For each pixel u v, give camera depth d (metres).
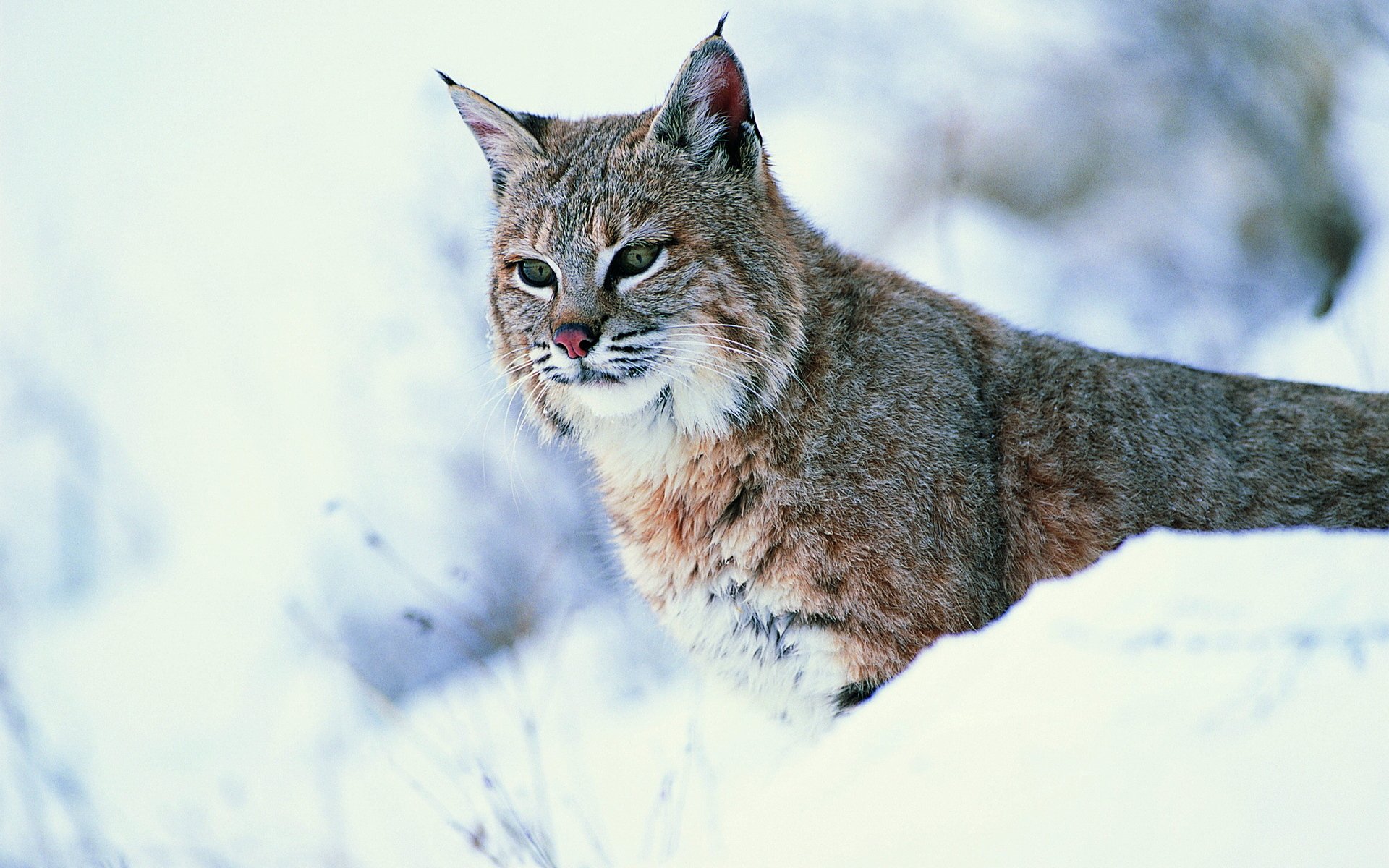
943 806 4.71
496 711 13.54
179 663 18.16
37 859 11.36
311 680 16.69
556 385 9.77
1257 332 19.16
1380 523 9.30
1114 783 4.44
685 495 9.27
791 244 9.57
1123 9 22.84
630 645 14.27
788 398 9.06
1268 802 4.11
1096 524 9.17
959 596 8.72
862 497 8.82
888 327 9.49
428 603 16.64
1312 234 20.06
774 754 10.36
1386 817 3.90
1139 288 21.06
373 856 10.36
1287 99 20.88
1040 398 9.53
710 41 9.27
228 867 10.43
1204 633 5.22
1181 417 9.62
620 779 10.88
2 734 14.75
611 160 9.59
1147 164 22.28
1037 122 23.41
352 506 18.56
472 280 19.61
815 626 8.90
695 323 9.16
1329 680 4.63
